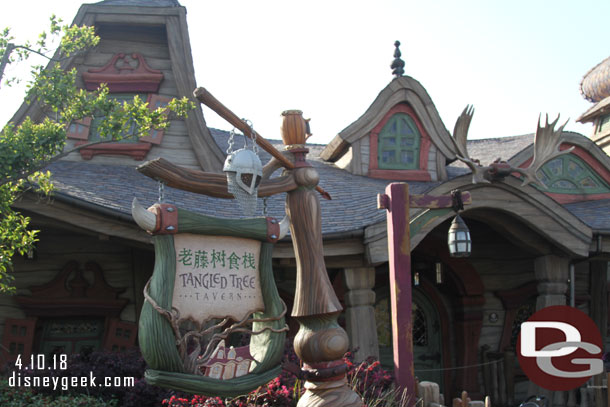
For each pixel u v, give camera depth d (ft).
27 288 29.30
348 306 28.04
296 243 16.19
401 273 22.95
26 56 25.04
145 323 13.00
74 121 33.35
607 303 41.55
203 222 13.83
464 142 28.81
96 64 34.68
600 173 42.50
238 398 20.08
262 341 14.84
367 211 29.86
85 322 30.40
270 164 16.17
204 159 33.86
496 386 37.09
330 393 15.61
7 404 21.67
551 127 30.17
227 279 14.23
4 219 22.44
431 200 23.75
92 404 22.13
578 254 31.14
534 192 30.14
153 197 28.30
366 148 39.78
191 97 34.17
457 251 23.57
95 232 25.45
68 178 29.09
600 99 51.52
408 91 40.24
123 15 34.24
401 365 22.63
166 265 13.34
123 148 33.42
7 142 22.06
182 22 34.60
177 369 13.16
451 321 38.63
